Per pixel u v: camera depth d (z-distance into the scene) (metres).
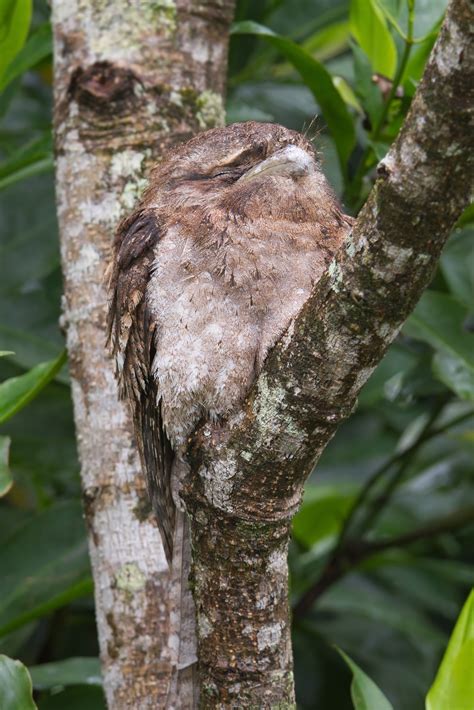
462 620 6.22
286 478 5.93
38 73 12.39
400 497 12.34
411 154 4.80
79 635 11.10
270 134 7.88
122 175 7.92
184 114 8.16
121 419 7.54
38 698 9.68
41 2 11.76
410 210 4.93
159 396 6.99
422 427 12.57
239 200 7.14
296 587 11.37
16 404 7.69
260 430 5.78
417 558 11.59
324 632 11.32
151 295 7.02
